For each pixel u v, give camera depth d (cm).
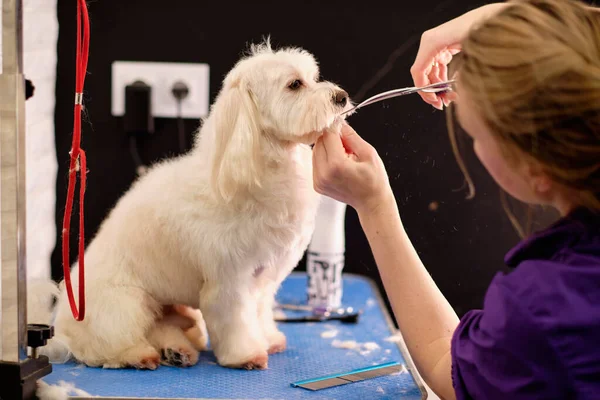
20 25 92
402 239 104
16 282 94
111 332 123
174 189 126
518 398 78
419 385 113
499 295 81
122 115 187
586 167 76
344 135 114
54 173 184
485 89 80
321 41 188
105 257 131
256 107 127
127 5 184
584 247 80
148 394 107
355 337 144
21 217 94
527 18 81
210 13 186
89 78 186
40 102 174
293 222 125
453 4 186
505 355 78
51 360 125
